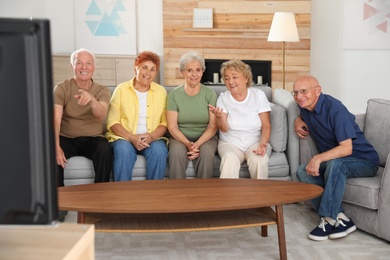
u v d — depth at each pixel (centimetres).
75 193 272
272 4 676
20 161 89
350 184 317
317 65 725
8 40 86
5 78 86
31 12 734
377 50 714
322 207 313
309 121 346
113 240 314
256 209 286
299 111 369
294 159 371
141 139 364
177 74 691
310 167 320
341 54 718
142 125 376
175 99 376
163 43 685
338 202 312
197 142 368
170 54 688
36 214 90
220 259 283
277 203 255
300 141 364
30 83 86
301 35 682
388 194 293
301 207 378
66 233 114
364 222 313
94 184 293
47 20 86
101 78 700
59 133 368
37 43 86
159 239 315
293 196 266
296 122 360
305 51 685
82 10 727
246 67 368
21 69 86
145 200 258
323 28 718
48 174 89
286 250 285
